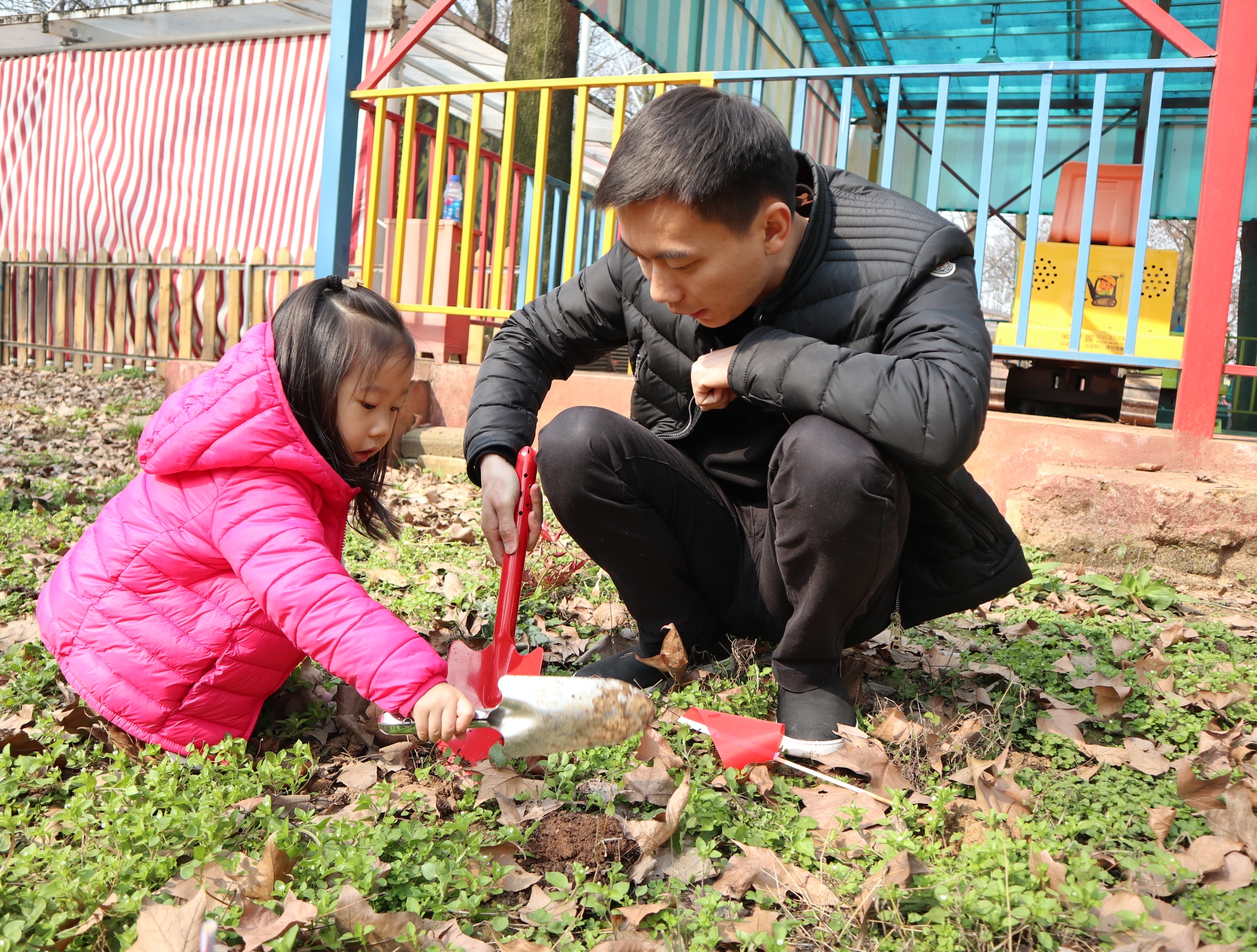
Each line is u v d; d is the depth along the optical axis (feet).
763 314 6.43
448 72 35.19
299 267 28.94
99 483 14.88
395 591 9.79
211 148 32.42
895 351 6.12
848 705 6.51
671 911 4.64
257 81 31.76
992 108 13.75
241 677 6.14
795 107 14.92
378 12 30.76
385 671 5.22
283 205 31.32
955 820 5.50
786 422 6.92
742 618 7.40
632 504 6.77
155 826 4.96
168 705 6.03
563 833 5.35
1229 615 10.16
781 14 27.86
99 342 32.78
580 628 9.06
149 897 4.47
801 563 6.04
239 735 6.33
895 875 4.82
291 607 5.43
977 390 5.74
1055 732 6.77
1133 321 13.24
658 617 7.35
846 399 5.72
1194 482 11.53
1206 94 29.50
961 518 6.73
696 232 5.42
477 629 8.74
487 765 6.05
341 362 5.91
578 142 15.51
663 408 7.40
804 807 5.79
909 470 6.28
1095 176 13.43
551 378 7.70
